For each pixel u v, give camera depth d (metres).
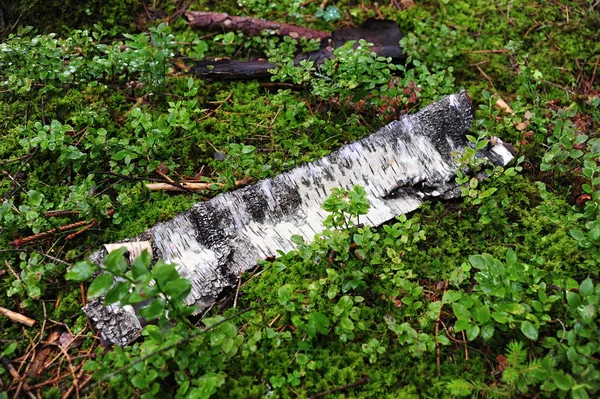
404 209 0.82
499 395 0.68
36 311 0.75
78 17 1.01
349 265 0.77
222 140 0.90
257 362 0.71
